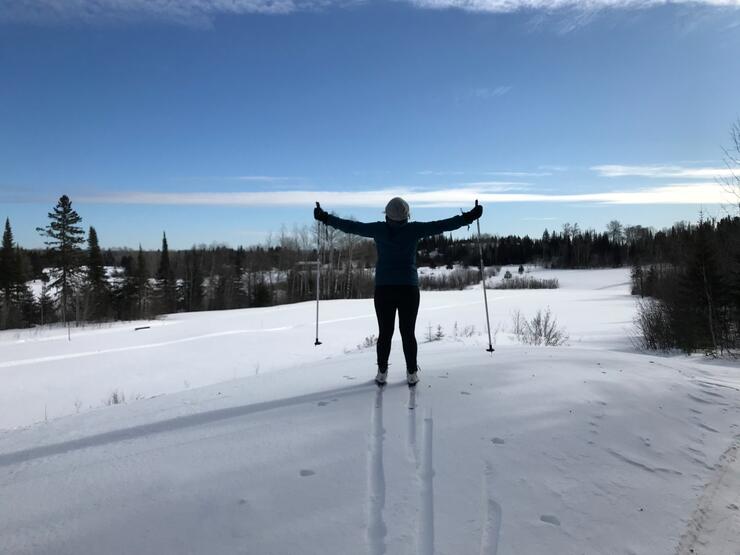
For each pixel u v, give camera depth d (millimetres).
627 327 22406
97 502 2496
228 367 16125
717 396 4824
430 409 3801
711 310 15188
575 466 3016
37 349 20906
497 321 26625
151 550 2100
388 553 2090
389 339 4410
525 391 4215
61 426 3932
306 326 27422
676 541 2410
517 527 2344
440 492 2604
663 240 28172
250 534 2203
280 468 2828
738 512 2729
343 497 2521
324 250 62844
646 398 4418
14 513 2418
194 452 3084
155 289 61062
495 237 125625
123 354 19219
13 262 49719
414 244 4391
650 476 3031
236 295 64500
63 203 42156
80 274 44656
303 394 4305
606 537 2367
